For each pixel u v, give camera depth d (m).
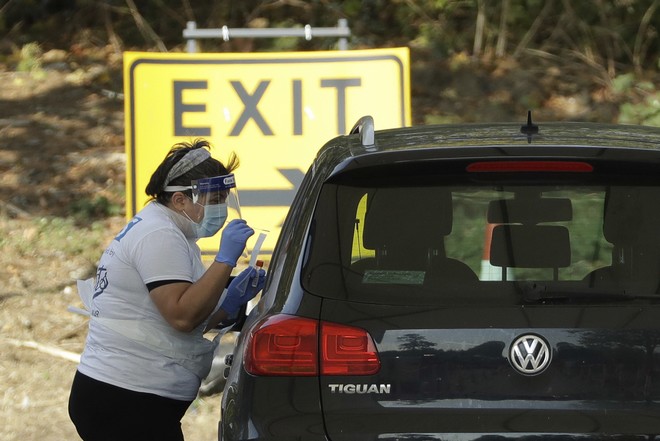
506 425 11.61
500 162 12.30
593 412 11.59
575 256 12.21
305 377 11.93
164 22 56.50
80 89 49.88
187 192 15.12
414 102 49.06
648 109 47.78
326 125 27.88
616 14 54.91
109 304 15.20
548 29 55.84
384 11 56.81
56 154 42.91
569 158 12.23
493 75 51.62
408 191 12.56
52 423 23.64
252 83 27.89
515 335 11.65
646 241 12.22
